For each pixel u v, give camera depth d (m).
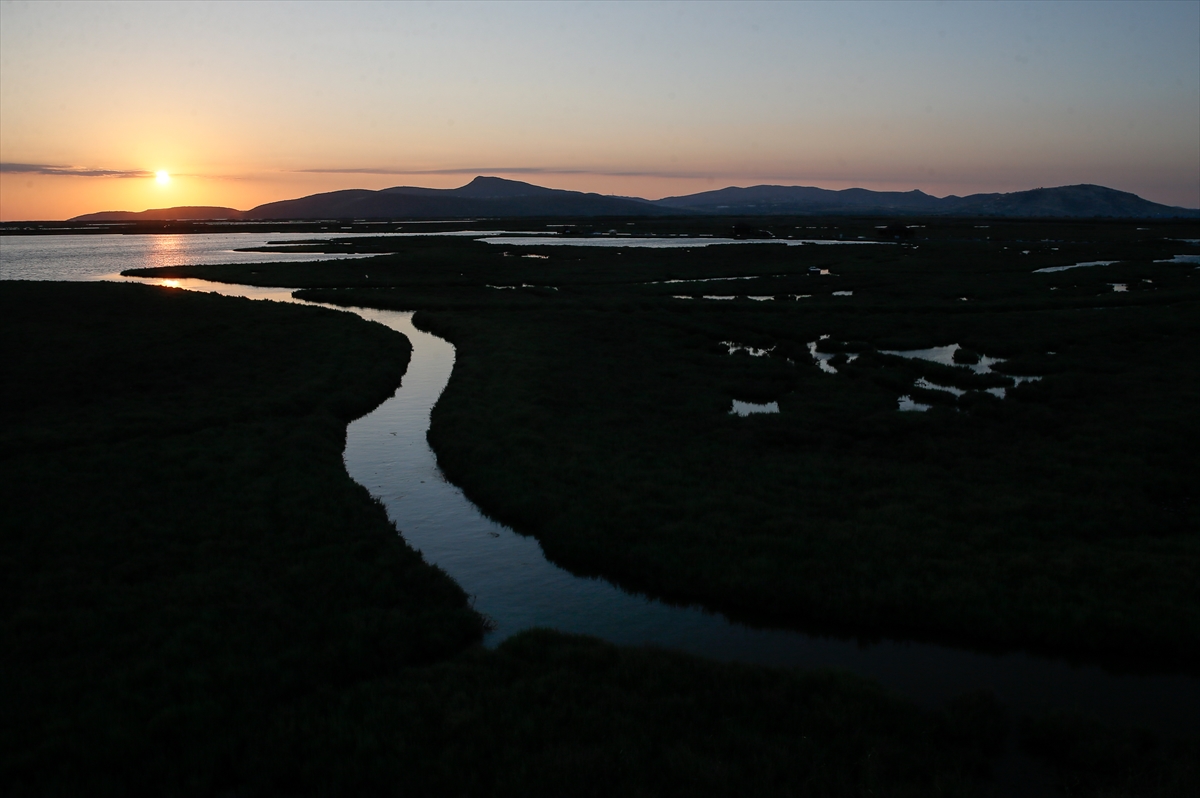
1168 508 18.34
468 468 21.53
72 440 23.36
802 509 18.17
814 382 32.25
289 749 9.94
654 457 22.17
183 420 25.81
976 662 12.64
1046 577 14.54
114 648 12.21
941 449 23.05
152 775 9.51
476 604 14.77
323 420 26.11
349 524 17.53
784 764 9.65
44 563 15.23
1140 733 10.45
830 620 13.95
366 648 12.40
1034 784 9.64
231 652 12.12
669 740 10.20
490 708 10.85
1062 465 21.03
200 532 16.75
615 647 12.71
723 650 13.15
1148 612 13.14
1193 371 32.41
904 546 15.96
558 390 30.16
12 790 9.07
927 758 9.91
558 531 17.12
